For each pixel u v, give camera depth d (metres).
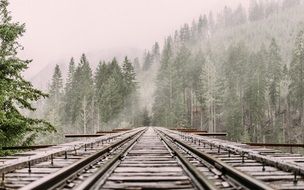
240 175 5.91
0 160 9.19
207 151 12.24
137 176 6.96
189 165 7.36
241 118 79.94
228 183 6.15
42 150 12.55
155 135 25.95
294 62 80.50
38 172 7.67
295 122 81.62
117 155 9.62
